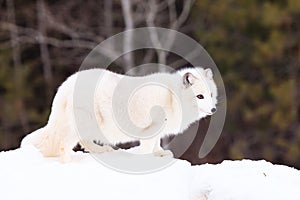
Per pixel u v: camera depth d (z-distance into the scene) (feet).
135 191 24.61
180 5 84.58
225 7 73.67
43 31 79.71
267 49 71.77
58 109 27.99
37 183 25.17
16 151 29.09
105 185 24.99
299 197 22.49
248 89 73.41
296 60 74.33
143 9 80.94
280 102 70.85
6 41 80.33
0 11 80.48
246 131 75.61
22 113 75.61
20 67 76.33
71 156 28.35
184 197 24.36
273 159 73.46
